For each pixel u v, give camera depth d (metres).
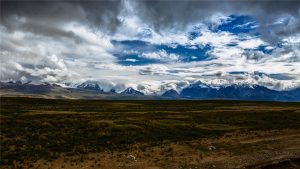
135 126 59.16
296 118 84.75
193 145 45.00
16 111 87.38
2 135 46.59
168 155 37.62
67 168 30.98
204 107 136.25
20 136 46.72
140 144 45.53
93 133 52.03
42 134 48.59
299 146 45.00
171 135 54.59
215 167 31.98
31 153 37.22
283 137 53.78
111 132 53.47
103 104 152.38
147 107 135.25
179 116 83.12
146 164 32.97
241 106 145.88
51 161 33.94
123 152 39.31
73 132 51.72
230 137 53.44
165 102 183.88
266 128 67.25
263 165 32.97
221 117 83.94
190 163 33.53
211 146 43.34
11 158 34.47
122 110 114.44
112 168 31.25
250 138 52.28
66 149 40.38
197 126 65.69
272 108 125.56
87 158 35.47
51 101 157.50
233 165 32.94
